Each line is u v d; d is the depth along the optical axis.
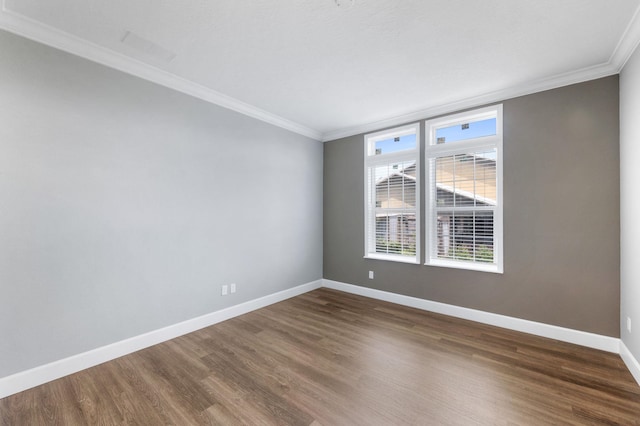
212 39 2.21
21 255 2.01
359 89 3.10
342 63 2.56
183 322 2.96
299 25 2.04
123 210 2.53
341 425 1.68
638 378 2.05
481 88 3.03
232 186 3.46
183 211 2.97
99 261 2.38
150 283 2.71
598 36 2.12
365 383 2.10
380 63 2.56
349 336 2.90
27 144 2.03
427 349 2.61
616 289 2.52
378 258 4.17
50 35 2.09
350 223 4.54
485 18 1.94
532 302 2.93
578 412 1.77
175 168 2.91
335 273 4.74
